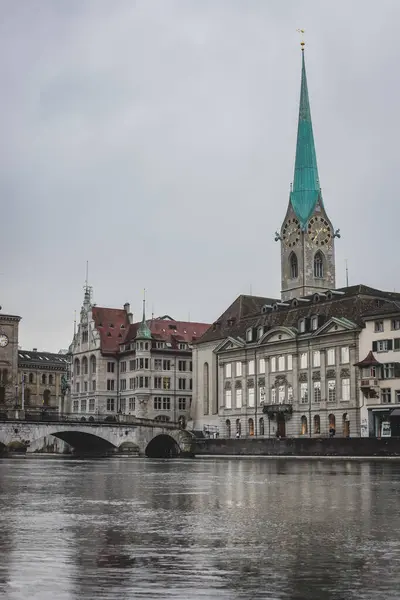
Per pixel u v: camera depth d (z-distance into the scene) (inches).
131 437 5349.4
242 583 752.3
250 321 6127.0
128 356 7337.6
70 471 2960.1
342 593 714.8
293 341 5428.2
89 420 5329.7
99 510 1381.6
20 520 1223.5
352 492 1780.3
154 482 2219.5
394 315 4697.3
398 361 4690.0
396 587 737.6
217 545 968.3
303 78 7317.9
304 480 2276.1
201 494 1743.4
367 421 4825.3
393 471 2866.6
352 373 4968.0
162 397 7180.1
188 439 5511.8
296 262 7091.5
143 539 1017.5
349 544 974.4
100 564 842.2
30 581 756.0
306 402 5334.6
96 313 7687.0
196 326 7632.9
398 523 1174.3
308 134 7199.8
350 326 4955.7
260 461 4183.1
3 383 7780.5
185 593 712.4
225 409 6097.4
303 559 874.1
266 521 1204.5
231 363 6077.8
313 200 7091.5
